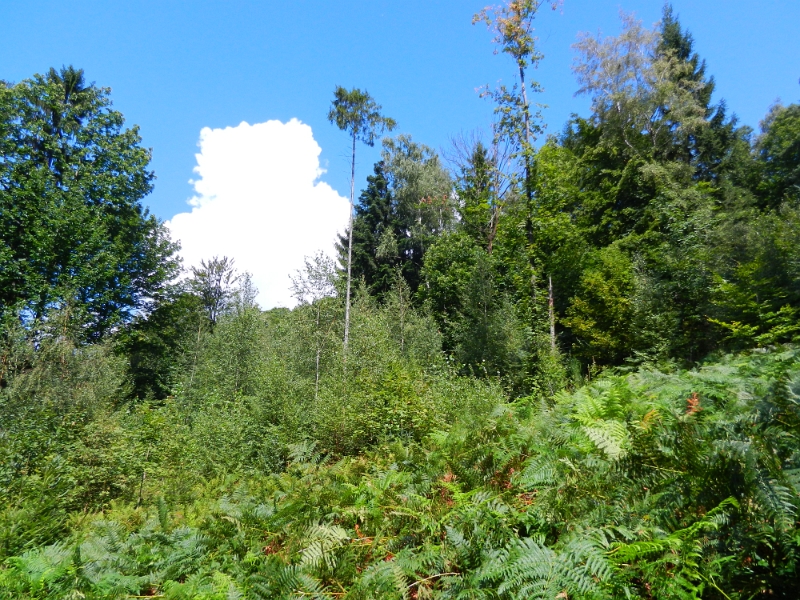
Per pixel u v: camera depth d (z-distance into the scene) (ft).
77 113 85.76
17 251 75.15
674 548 9.38
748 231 54.75
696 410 14.53
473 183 80.69
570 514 11.91
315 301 63.26
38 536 23.34
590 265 67.05
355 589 11.60
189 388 74.02
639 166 85.87
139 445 38.70
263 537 17.48
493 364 56.24
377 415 36.73
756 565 9.05
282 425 40.50
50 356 51.52
